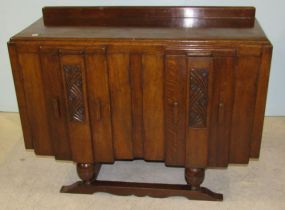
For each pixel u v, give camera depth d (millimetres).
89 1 1495
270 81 1604
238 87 994
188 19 1158
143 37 993
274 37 1515
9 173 1354
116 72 1000
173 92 1000
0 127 1655
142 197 1221
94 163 1187
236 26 1097
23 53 1003
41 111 1079
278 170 1342
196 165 1102
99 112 1049
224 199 1202
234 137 1067
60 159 1146
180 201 1198
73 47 980
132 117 1065
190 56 946
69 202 1203
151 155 1114
